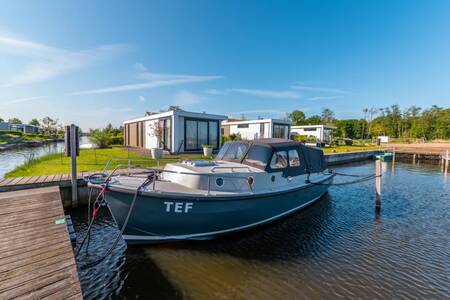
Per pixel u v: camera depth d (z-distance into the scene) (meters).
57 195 6.17
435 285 4.09
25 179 7.48
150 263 4.54
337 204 8.65
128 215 4.48
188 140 17.14
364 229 6.41
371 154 26.31
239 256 4.87
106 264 4.53
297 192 6.60
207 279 4.15
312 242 5.58
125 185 4.59
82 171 9.18
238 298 3.70
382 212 7.82
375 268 4.56
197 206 4.73
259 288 3.94
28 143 39.50
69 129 7.27
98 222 6.56
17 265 3.12
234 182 5.27
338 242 5.61
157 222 4.66
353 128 64.94
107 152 16.41
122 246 5.18
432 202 9.02
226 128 32.19
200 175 4.96
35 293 2.61
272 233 5.99
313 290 3.91
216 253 4.93
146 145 20.70
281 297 3.74
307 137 33.25
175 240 4.98
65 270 3.05
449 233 6.19
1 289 2.64
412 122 73.25
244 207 5.26
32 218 4.69
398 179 13.85
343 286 4.02
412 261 4.82
